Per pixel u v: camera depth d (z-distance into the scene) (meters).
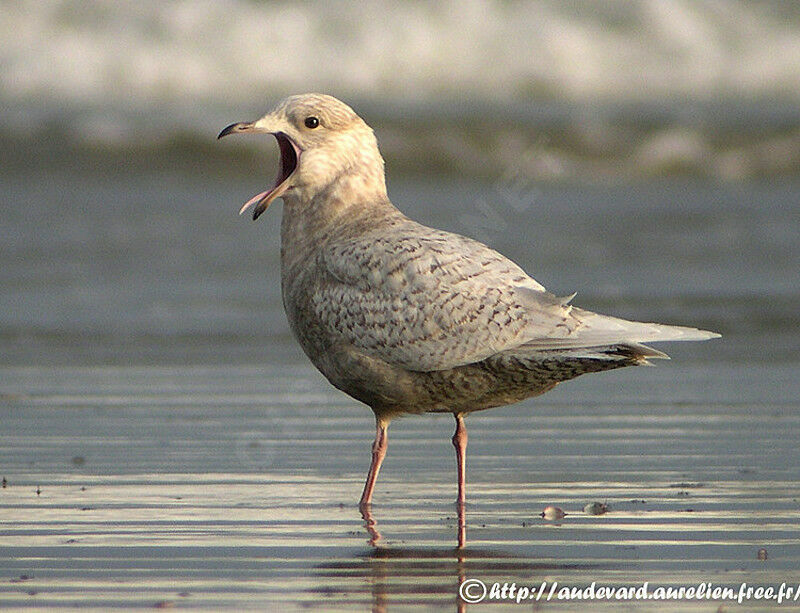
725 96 37.19
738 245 21.28
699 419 12.20
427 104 34.81
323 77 36.94
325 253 9.60
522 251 20.61
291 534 8.80
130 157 29.16
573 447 11.24
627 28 38.09
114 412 12.46
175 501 9.62
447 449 11.29
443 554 8.36
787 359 14.86
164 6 37.06
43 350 15.14
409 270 9.16
